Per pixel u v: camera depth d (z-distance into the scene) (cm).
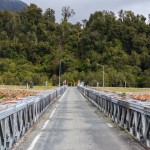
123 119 1582
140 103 1284
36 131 1525
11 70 14738
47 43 17150
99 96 2798
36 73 14962
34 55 16412
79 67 16325
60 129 1598
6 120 1017
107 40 17862
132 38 17475
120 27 17938
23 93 4019
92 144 1204
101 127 1673
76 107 3103
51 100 3559
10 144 1082
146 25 18575
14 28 18550
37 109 1955
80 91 7475
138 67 15938
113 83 13838
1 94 3875
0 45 16450
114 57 16038
